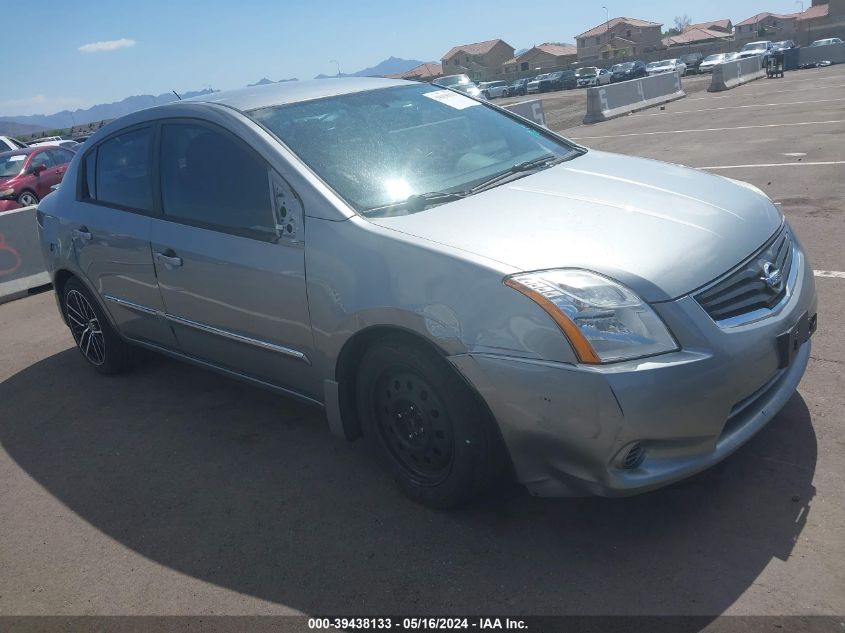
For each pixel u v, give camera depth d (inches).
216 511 131.1
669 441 99.6
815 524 106.9
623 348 97.7
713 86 1000.2
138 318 171.0
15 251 308.8
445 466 117.0
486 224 116.2
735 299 107.3
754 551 103.5
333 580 109.6
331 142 138.0
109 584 115.8
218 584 112.3
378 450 126.9
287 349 133.5
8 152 649.0
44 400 190.2
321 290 122.0
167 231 151.9
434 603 102.3
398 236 115.1
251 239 134.3
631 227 113.2
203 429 162.6
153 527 129.2
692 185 133.0
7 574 121.6
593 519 114.9
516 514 118.6
